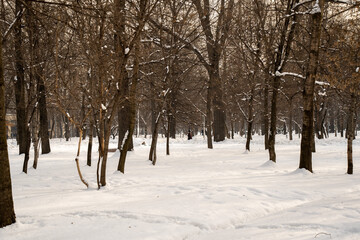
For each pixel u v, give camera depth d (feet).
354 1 41.73
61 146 106.42
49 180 38.32
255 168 47.93
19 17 36.01
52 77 43.75
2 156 16.84
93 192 28.09
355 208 19.39
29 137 47.75
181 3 50.19
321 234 14.90
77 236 15.17
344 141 105.81
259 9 54.29
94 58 29.27
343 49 39.01
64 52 41.09
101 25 27.73
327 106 116.67
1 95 17.07
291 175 38.19
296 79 67.82
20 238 15.12
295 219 17.90
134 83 39.65
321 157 61.67
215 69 80.02
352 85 38.73
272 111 51.55
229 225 18.08
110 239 14.74
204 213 19.27
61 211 20.17
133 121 42.52
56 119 203.62
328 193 26.48
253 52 54.80
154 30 48.37
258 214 20.31
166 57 51.90
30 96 44.21
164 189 29.19
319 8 39.63
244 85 76.18
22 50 42.04
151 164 53.62
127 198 25.54
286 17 47.85
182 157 67.05
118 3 29.40
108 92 30.04
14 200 24.34
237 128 249.96
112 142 134.82
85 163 57.11
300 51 56.44
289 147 91.30
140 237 15.01
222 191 25.49
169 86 54.44
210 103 89.35
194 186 29.63
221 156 68.03
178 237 15.61
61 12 26.40
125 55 29.94
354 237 14.26
